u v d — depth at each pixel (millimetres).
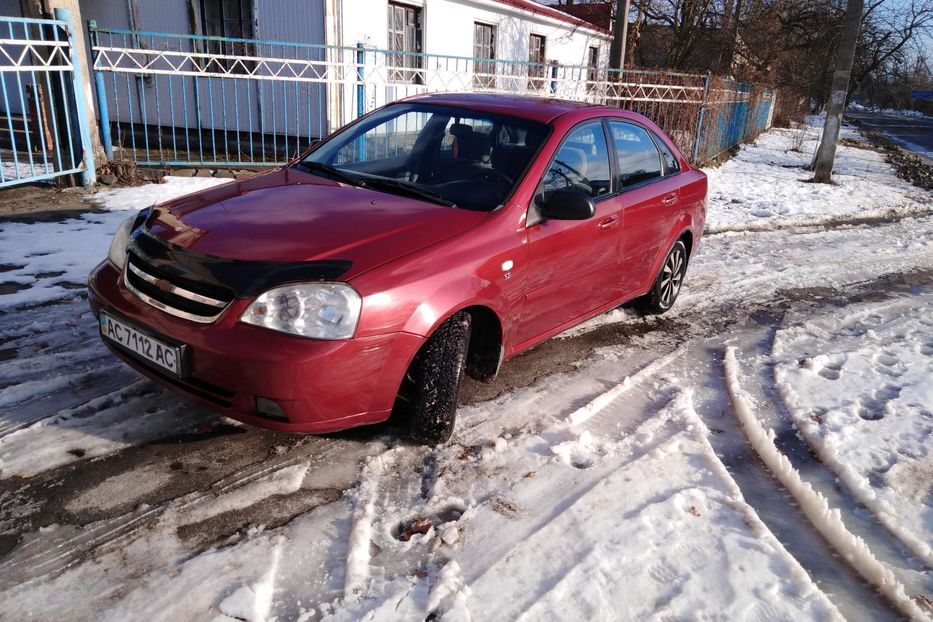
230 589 2277
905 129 43062
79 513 2590
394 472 3014
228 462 2979
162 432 3150
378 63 12070
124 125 12422
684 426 3654
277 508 2719
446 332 3039
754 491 3170
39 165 8523
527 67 17234
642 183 4645
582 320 4309
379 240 2975
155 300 2842
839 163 19016
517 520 2734
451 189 3594
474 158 3775
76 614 2139
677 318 5535
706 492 3049
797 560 2719
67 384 3488
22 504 2611
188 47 11695
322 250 2840
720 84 16000
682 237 5336
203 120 12094
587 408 3727
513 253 3340
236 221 3094
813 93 33219
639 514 2826
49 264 5266
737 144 21062
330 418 2752
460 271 3051
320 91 11328
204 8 11516
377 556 2492
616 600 2363
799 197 12266
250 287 2645
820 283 6906
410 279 2857
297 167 4117
